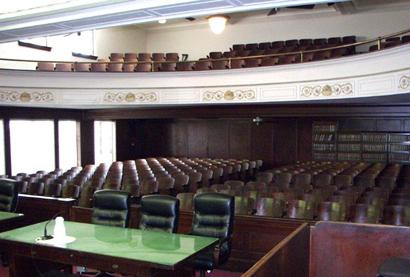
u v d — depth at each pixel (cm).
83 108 1158
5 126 1016
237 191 653
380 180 764
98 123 1294
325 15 1291
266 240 480
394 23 1209
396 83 661
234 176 1082
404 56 638
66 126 1195
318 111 1020
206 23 1430
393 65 665
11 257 388
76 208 563
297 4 435
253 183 726
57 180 814
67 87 968
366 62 727
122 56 1236
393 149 1162
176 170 968
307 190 639
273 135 1330
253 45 1296
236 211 527
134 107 1123
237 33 1406
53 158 1155
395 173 877
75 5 478
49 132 1146
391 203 545
